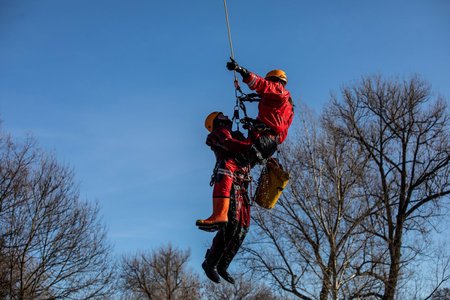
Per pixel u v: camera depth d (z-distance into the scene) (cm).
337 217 1897
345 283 1833
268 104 607
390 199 2161
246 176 609
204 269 596
